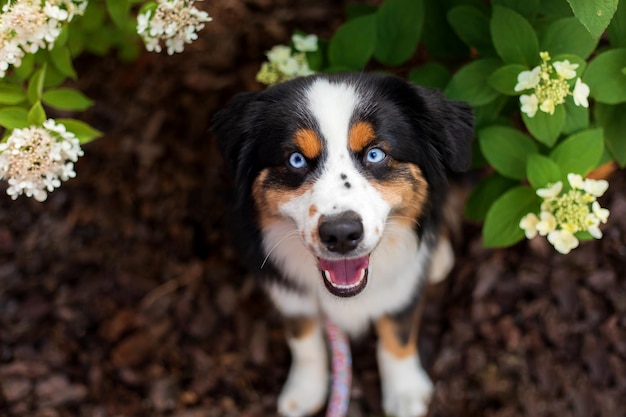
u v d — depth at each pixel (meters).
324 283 1.03
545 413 1.18
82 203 1.35
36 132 0.96
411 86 1.02
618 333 1.21
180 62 1.41
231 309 1.28
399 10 1.09
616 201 1.27
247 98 1.04
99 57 1.42
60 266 1.30
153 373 1.23
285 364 1.25
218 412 1.21
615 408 1.18
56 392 1.21
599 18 0.94
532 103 0.99
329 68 1.11
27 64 1.03
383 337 1.17
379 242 1.00
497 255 1.28
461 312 1.26
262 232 1.08
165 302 1.28
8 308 1.27
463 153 1.04
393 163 1.01
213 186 1.35
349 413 1.20
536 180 1.02
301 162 1.00
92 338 1.25
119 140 1.38
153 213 1.34
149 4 1.01
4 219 1.33
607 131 1.05
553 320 1.23
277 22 1.43
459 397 1.21
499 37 1.02
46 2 0.96
